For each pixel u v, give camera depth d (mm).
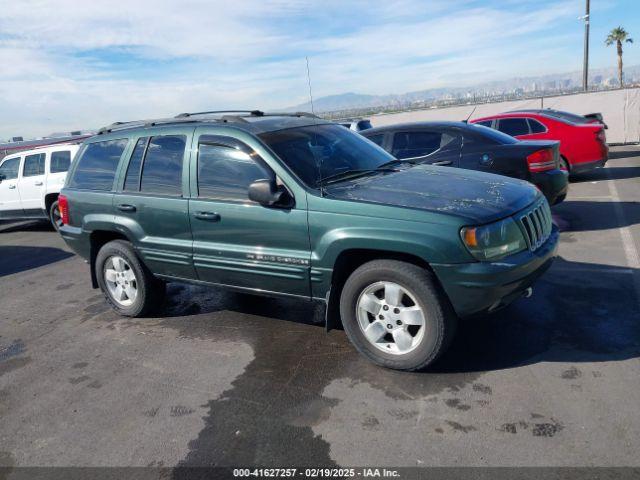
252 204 3951
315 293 3801
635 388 3092
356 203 3516
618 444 2631
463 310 3281
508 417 2941
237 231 4039
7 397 3762
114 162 4922
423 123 7367
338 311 3854
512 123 10766
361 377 3541
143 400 3520
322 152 4215
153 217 4539
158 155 4590
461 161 6844
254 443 2928
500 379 3344
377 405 3186
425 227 3270
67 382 3904
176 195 4398
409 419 3018
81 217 5121
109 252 4996
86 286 6520
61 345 4633
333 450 2805
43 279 7090
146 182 4633
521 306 4414
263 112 4934
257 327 4566
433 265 3252
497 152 6637
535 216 3682
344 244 3514
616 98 17266
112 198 4824
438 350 3365
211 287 4457
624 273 5016
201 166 4277
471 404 3102
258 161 3969
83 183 5160
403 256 3475
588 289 4672
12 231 11805
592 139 10039
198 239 4305
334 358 3854
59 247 9258
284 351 4043
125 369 4016
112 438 3115
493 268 3207
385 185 3828
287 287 3920
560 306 4352
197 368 3908
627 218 7262
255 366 3846
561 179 6602
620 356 3475
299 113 5156
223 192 4129
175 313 5113
